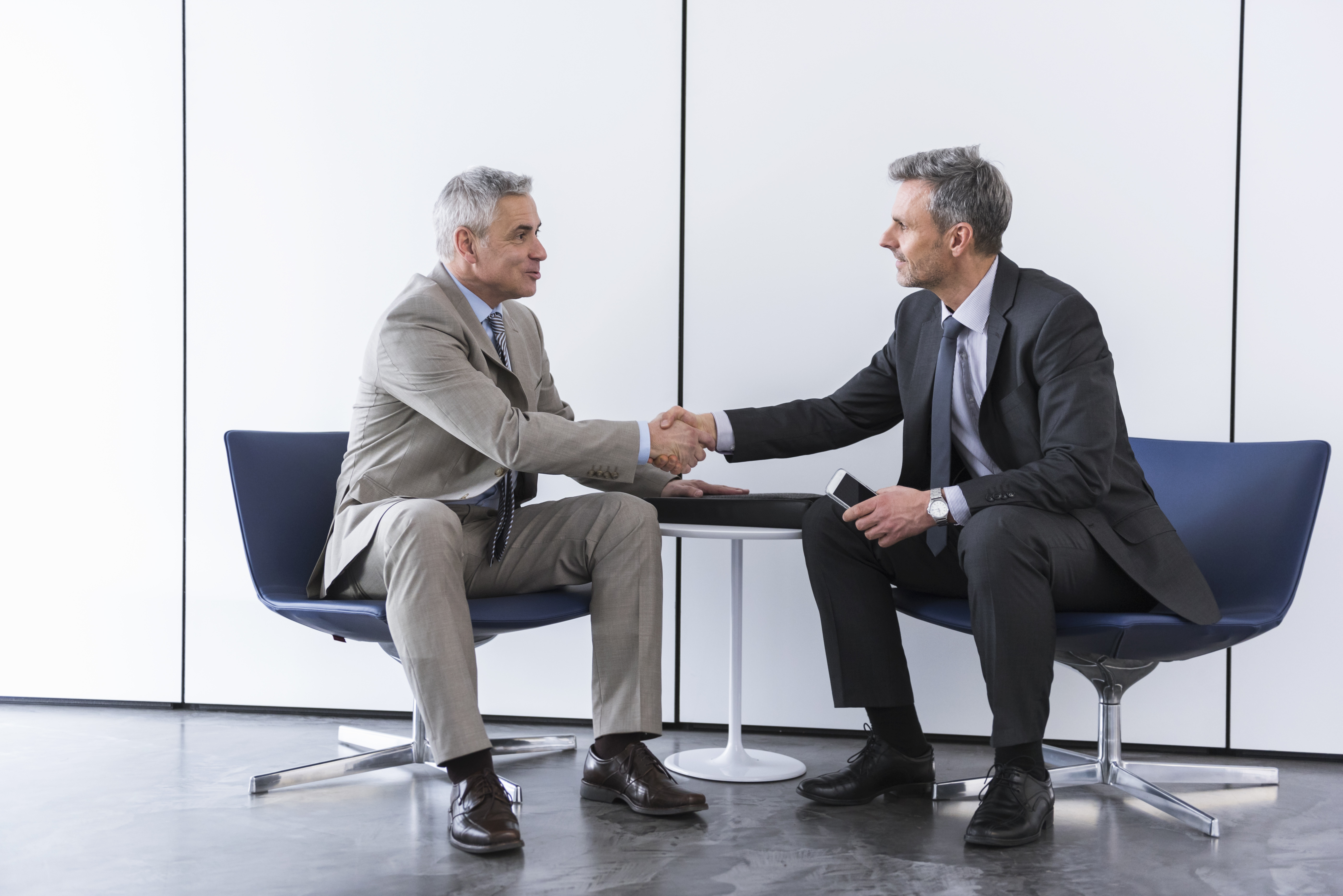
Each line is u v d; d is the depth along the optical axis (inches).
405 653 73.5
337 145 114.3
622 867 68.2
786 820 78.9
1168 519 87.2
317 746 101.7
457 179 87.4
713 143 109.7
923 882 65.8
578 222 111.7
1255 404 101.5
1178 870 68.7
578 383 111.9
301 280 114.5
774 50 108.5
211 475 115.4
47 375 116.3
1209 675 102.8
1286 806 84.8
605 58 111.2
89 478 116.9
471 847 70.4
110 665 116.6
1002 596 74.0
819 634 108.0
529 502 106.1
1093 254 104.0
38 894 62.9
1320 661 100.6
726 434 93.4
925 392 86.6
